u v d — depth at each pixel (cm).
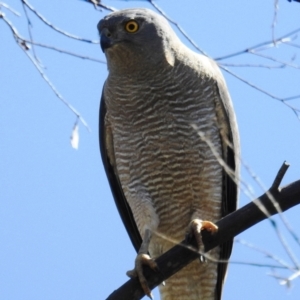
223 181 1130
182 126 1113
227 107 1123
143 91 1115
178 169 1125
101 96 1177
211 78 1123
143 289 898
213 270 1150
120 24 1095
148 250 1085
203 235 898
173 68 1110
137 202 1140
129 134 1138
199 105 1116
